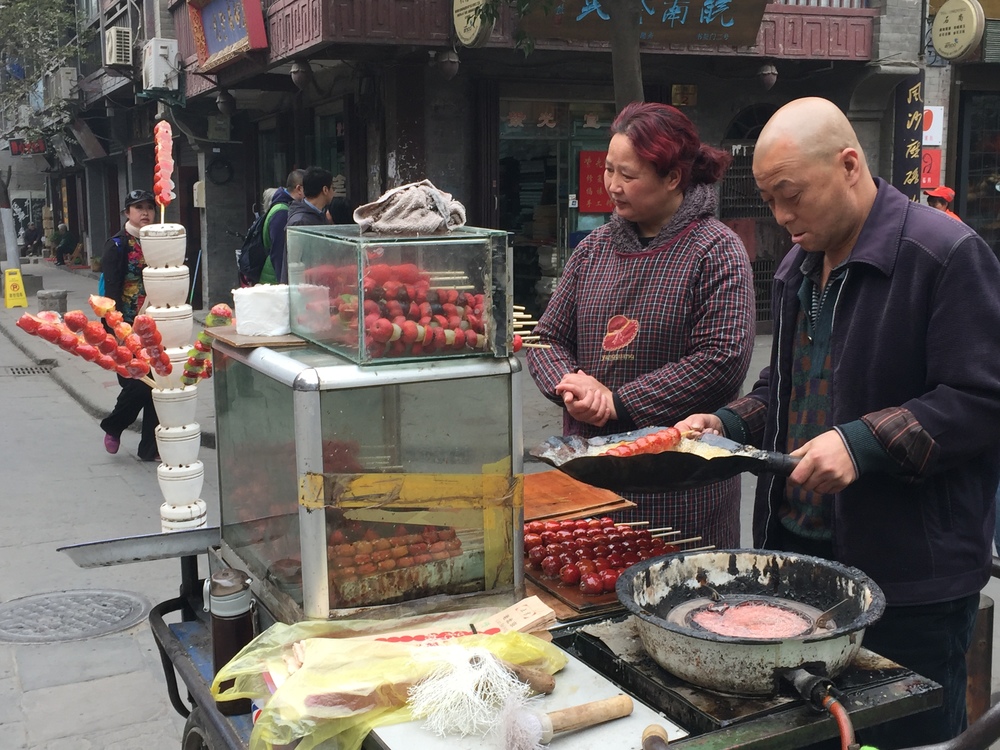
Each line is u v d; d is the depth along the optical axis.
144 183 18.16
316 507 1.56
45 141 22.59
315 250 1.76
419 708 1.35
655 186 2.31
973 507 1.86
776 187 1.78
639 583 1.58
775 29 9.30
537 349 2.56
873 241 1.80
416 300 1.60
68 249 24.44
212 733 1.69
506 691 1.36
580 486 2.46
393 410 1.60
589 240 2.56
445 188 9.06
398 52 8.45
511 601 1.72
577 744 1.33
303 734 1.35
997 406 1.68
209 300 13.75
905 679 1.45
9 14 16.66
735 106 10.34
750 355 2.32
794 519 2.03
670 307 2.33
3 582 4.53
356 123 9.66
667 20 8.60
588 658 1.63
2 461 6.64
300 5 8.18
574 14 8.29
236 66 10.09
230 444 2.00
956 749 1.24
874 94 10.04
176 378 3.04
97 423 7.86
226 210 13.66
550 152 9.80
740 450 1.71
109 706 3.44
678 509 2.39
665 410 2.24
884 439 1.64
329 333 1.72
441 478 1.64
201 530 2.15
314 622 1.58
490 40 8.22
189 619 2.29
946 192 7.02
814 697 1.31
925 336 1.77
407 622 1.62
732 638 1.34
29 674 3.66
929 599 1.82
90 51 18.09
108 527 5.27
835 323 1.87
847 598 1.54
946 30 9.45
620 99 5.97
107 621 4.12
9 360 11.11
